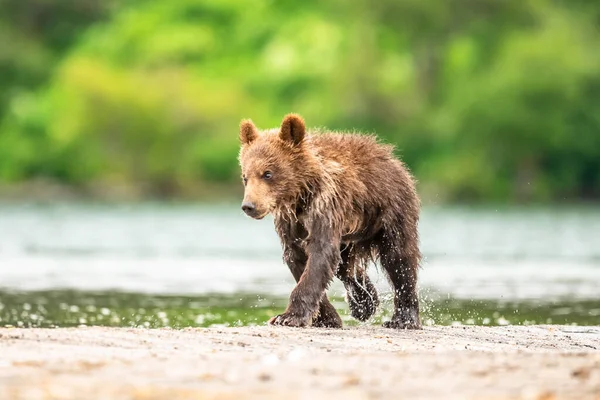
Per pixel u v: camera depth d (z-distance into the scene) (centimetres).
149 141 7894
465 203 6894
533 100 6775
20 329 859
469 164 6869
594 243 3319
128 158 7950
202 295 1666
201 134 7981
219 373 661
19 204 6819
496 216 5359
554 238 3581
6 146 8131
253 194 1038
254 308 1473
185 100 7956
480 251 2948
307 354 764
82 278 1997
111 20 9888
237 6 9512
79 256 2680
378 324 1269
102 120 7862
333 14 8612
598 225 4488
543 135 6769
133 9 9862
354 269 1169
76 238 3484
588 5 7838
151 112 7850
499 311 1458
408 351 830
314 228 1056
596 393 611
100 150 7925
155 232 3903
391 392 608
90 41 9406
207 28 9312
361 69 7412
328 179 1055
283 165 1050
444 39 7731
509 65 6844
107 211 5812
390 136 7406
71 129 7912
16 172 8038
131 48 9150
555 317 1387
